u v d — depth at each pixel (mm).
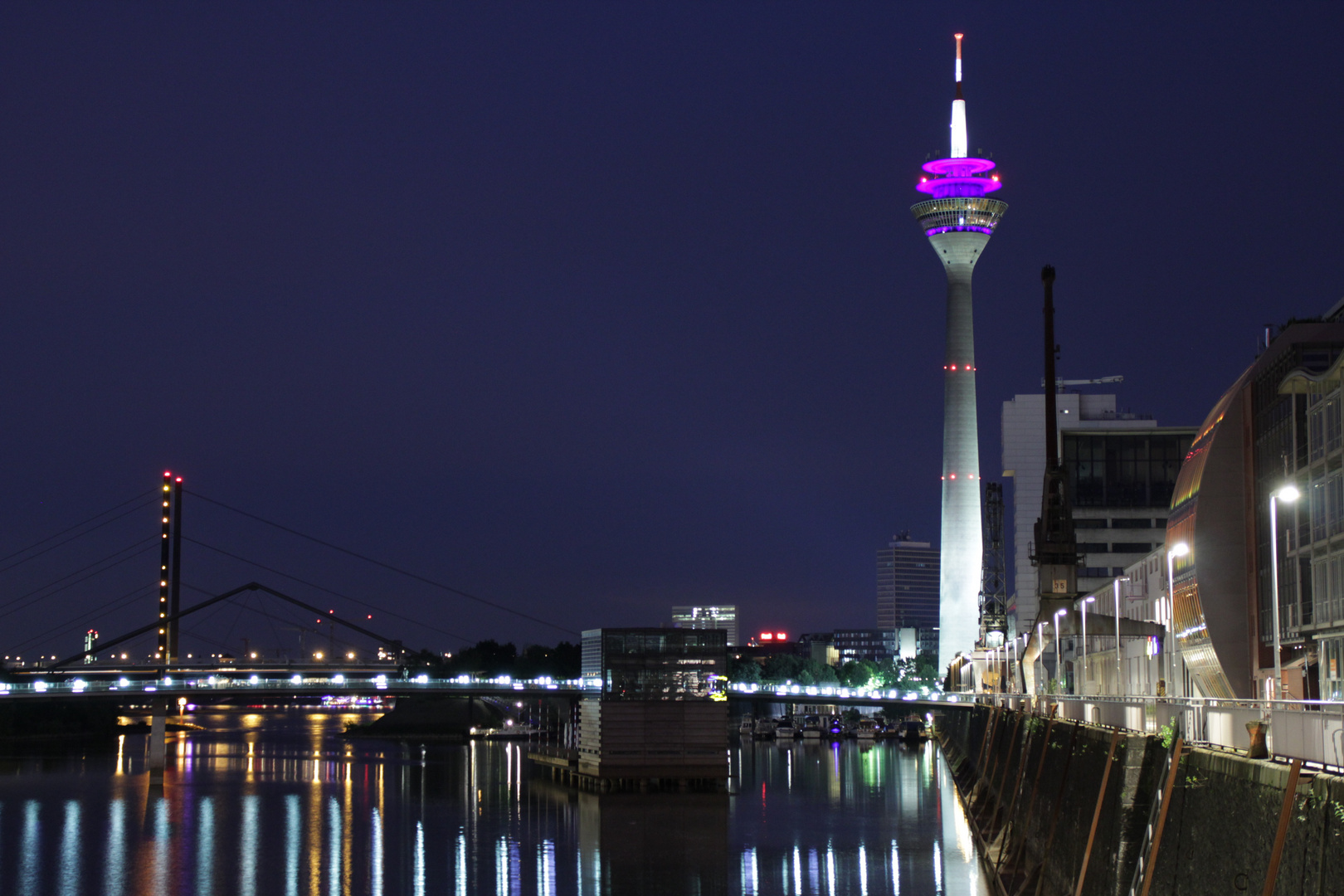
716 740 199000
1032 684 179500
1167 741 63781
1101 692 169750
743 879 118688
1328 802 42844
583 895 112812
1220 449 108312
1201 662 112250
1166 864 59750
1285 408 100312
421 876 121938
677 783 198250
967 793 171625
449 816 164625
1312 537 94438
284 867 126750
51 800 182625
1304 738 49156
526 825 155000
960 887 113625
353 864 128500
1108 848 70312
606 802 179750
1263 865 47969
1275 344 103312
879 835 145875
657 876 120938
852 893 111750
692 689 199500
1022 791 114062
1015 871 104625
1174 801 60312
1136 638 148750
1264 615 104250
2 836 146250
